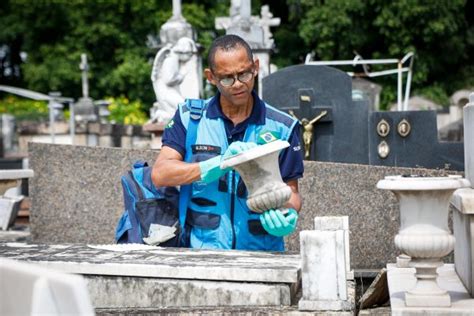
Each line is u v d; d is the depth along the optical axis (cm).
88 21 3544
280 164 482
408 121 898
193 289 399
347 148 906
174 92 1184
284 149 482
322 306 374
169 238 506
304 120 909
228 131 484
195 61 1341
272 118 485
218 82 459
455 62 3291
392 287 422
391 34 3144
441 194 363
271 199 434
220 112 485
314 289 376
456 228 462
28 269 257
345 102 907
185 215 493
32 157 800
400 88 1360
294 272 389
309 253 377
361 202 715
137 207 519
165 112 1177
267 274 390
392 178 376
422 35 3164
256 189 438
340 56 3262
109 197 786
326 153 912
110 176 785
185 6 3375
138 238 516
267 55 1266
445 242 362
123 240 527
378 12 3164
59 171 795
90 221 791
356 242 716
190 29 1431
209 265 403
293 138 485
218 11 3447
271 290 390
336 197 717
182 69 1271
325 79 910
